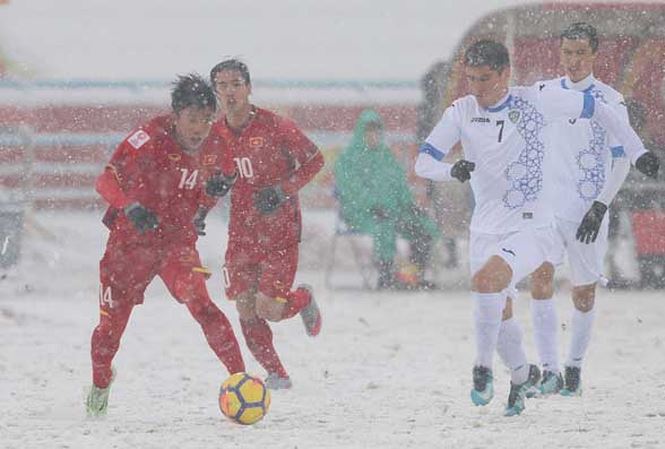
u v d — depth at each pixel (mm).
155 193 24938
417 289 54969
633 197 55781
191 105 24172
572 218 29047
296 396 29281
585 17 56656
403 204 55188
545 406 27328
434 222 55531
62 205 66938
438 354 37875
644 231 55781
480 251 25781
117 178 24766
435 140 25672
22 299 51562
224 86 29328
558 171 29141
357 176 55000
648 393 29578
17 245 56844
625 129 26172
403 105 67125
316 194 66500
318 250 62719
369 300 51781
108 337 25516
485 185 25688
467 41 58281
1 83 66625
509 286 24781
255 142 29656
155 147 24797
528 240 25234
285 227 30000
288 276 30156
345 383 31734
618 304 51125
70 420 25672
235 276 30438
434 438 22766
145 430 23953
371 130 55062
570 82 29297
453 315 47344
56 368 34719
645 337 42125
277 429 24016
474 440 22469
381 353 38031
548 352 29391
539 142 25484
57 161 66875
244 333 30828
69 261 59438
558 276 57875
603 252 29359
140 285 25453
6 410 27219
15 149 62531
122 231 25125
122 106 67750
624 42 56031
